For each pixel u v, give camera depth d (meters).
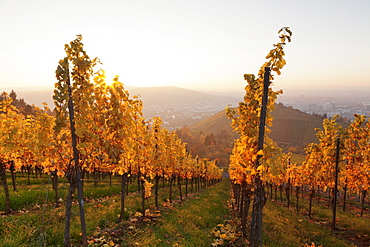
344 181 19.92
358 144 18.05
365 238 14.41
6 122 11.84
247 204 12.39
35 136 12.48
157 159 14.45
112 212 13.62
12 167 17.44
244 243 10.94
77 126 7.68
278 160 7.50
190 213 16.03
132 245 9.32
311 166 19.23
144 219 13.47
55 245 8.57
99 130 8.88
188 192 33.81
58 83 7.27
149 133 14.45
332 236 14.21
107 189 23.53
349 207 29.86
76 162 8.05
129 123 10.20
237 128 10.93
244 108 10.27
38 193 16.66
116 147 9.98
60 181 27.41
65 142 8.57
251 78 10.23
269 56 7.71
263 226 14.03
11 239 8.15
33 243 8.21
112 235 10.27
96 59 8.27
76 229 9.95
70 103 7.70
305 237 13.12
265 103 7.67
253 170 7.96
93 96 7.96
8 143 11.73
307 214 22.47
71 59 7.60
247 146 9.41
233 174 13.77
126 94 10.37
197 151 140.12
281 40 7.58
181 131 186.75
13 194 15.53
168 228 11.86
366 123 18.02
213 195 31.56
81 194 8.27
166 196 24.84
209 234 12.01
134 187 29.22
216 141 176.12
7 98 12.41
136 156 13.07
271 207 23.14
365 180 17.67
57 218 11.29
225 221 15.40
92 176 40.34
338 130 17.03
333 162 17.27
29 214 11.49
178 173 22.64
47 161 9.20
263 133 7.71
